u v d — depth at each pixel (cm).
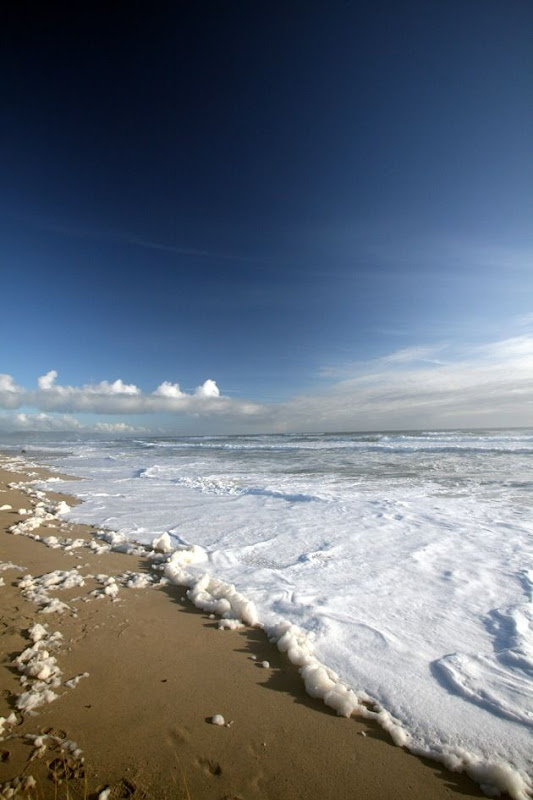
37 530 758
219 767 231
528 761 238
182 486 1330
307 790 219
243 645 364
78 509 971
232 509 956
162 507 990
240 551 650
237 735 255
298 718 272
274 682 311
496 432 6322
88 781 217
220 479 1502
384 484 1313
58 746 240
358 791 219
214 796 212
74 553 616
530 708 281
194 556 605
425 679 313
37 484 1387
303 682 311
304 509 941
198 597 448
